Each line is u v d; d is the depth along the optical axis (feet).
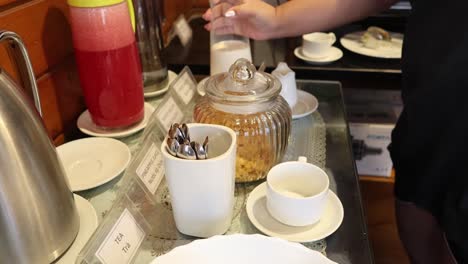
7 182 1.38
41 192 1.50
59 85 2.53
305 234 1.81
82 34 2.25
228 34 3.32
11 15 2.02
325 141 2.58
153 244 1.79
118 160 2.24
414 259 3.21
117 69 2.34
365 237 1.84
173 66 4.00
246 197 2.08
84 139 2.40
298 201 1.76
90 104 2.47
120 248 1.64
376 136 4.90
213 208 1.73
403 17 5.24
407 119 2.60
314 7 3.18
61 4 2.51
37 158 1.49
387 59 4.42
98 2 2.18
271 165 2.18
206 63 4.00
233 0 3.23
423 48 2.34
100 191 2.07
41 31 2.30
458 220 2.36
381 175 5.19
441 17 2.23
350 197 2.09
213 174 1.63
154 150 2.10
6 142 1.37
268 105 2.07
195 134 1.81
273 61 4.37
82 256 1.48
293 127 2.73
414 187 2.67
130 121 2.54
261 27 3.25
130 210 1.76
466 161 2.28
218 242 1.53
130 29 2.37
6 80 1.44
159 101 2.97
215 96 2.02
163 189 2.09
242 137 2.01
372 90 4.95
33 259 1.51
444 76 2.25
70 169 2.17
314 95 3.15
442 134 2.36
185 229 1.81
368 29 4.82
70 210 1.69
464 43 2.14
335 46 4.81
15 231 1.43
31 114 1.51
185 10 5.42
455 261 2.50
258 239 1.53
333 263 1.47
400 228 3.16
